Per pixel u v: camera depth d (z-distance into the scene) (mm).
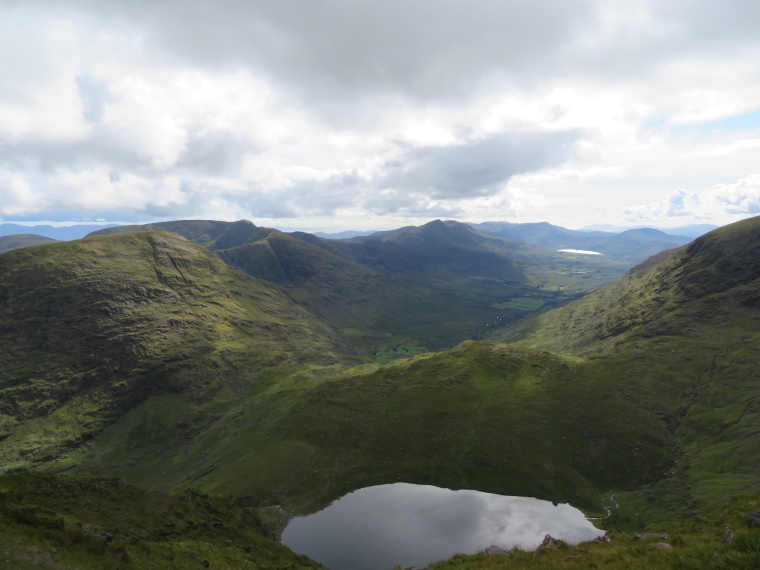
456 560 36656
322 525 130500
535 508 137000
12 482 50781
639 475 153625
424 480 157500
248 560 57062
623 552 25312
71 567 33062
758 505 39625
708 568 18703
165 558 43438
